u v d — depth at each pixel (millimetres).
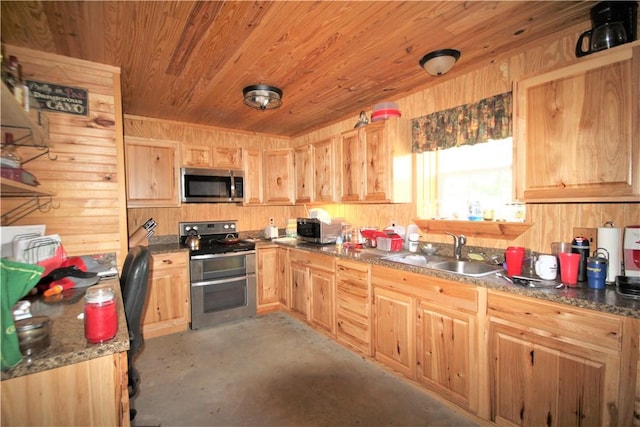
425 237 2576
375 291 2281
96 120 1965
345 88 2453
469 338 1693
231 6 1400
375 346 2311
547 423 1397
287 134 4070
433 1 1396
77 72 1905
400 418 1753
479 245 2193
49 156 1838
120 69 2031
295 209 4262
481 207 2252
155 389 2041
